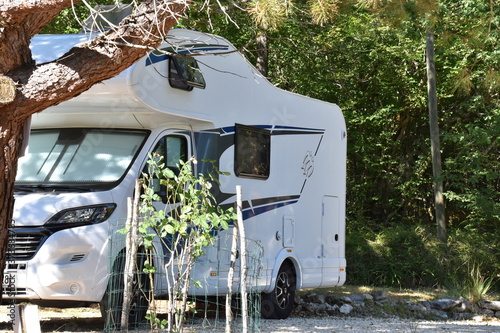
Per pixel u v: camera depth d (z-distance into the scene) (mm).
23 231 8117
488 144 21531
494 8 15164
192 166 9625
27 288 8055
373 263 17578
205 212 7027
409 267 17391
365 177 24484
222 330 8578
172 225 7164
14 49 6055
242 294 7145
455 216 24609
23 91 6012
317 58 20578
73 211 8289
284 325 10172
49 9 5855
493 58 18406
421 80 23734
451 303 14469
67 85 6039
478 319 14141
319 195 12336
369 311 13688
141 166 8898
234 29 16438
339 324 10797
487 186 22312
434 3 8883
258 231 10742
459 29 15188
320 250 12320
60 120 9305
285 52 19734
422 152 24891
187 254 7230
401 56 21828
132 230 7141
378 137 24344
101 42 6082
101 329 9008
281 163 11398
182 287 7812
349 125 23406
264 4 6516
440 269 17531
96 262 8281
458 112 24250
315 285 12148
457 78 11133
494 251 18859
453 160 21609
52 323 9414
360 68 22734
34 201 8305
